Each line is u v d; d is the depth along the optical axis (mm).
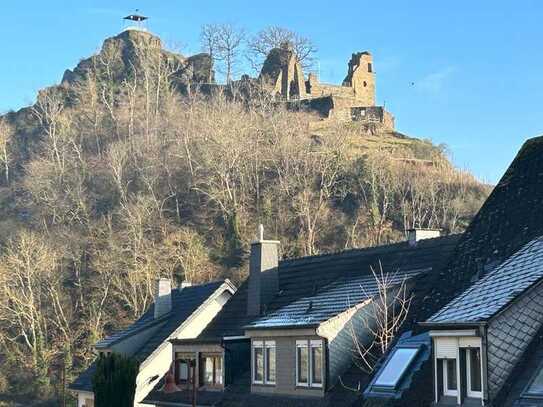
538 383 15633
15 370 77688
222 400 29328
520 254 18734
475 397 16891
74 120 132875
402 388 20250
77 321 84188
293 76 136125
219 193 97938
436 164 105688
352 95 136250
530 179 21812
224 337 30531
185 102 133500
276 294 31359
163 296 44656
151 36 152250
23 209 112500
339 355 24609
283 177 100125
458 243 22547
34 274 85875
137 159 112188
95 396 24156
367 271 27500
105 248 92188
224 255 89875
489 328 16484
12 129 139875
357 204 94000
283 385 26406
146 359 39125
